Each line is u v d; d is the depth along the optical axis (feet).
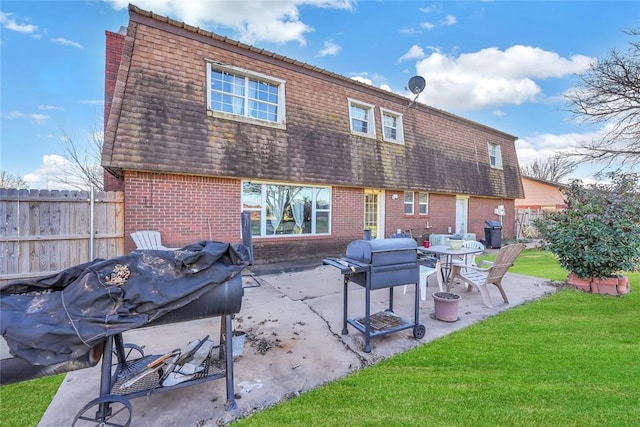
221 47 24.40
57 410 8.01
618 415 7.52
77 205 19.35
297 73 28.45
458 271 18.86
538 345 11.57
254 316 14.65
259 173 25.25
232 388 8.11
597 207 18.84
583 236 18.97
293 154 27.35
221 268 7.55
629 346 11.37
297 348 11.47
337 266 11.05
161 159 21.06
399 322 12.66
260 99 26.66
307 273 24.03
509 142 52.90
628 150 29.30
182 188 22.53
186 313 7.29
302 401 8.36
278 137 26.68
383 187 33.68
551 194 71.87
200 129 22.86
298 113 28.14
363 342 11.99
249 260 8.09
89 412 7.93
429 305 16.51
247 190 25.80
